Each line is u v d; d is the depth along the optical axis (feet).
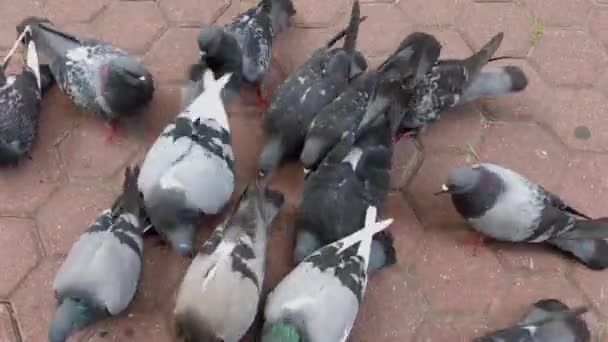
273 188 6.15
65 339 5.33
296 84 6.09
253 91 6.50
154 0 6.89
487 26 6.90
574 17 6.94
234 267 5.30
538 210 5.70
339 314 5.24
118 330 5.67
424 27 6.89
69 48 6.20
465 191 5.67
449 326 5.74
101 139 6.32
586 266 5.92
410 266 5.91
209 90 5.98
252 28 6.34
